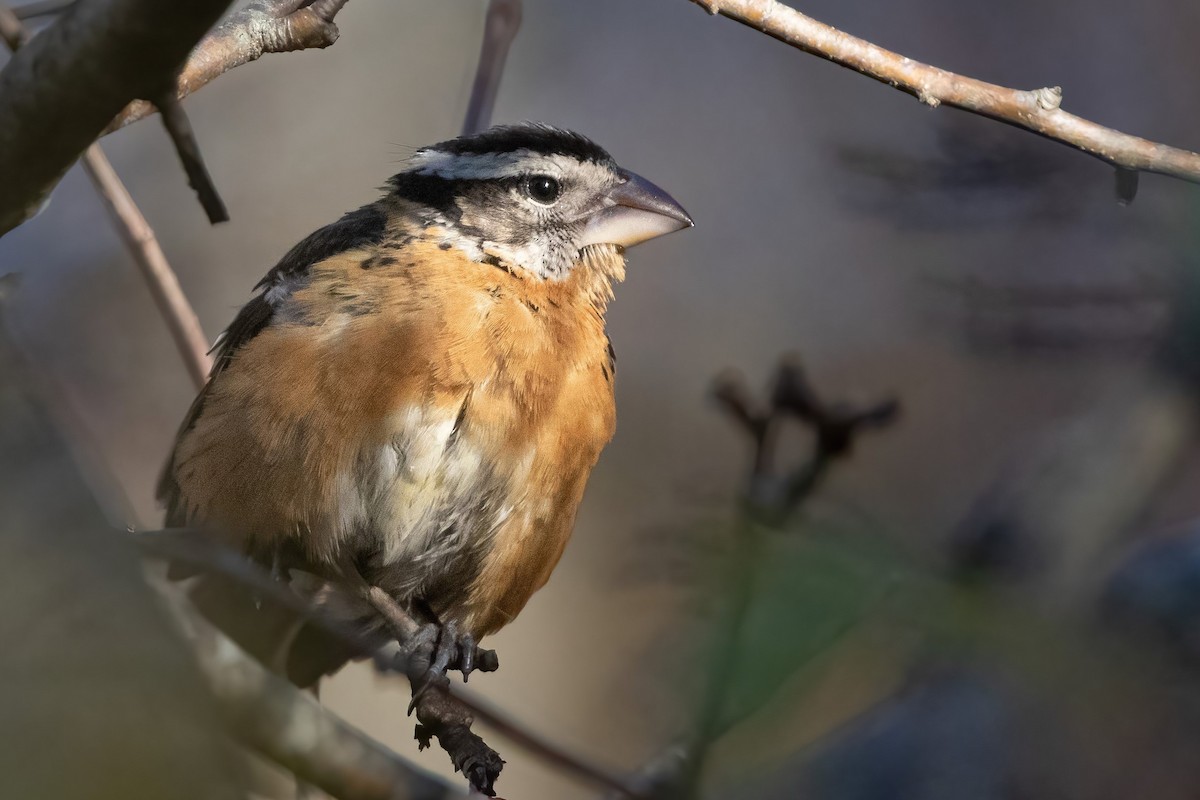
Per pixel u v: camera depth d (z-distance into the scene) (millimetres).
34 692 3564
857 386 15953
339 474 8164
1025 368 13523
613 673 15508
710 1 6719
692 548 5559
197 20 4414
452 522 8539
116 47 4441
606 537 16750
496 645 15930
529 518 8727
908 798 9477
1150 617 6562
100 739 3566
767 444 5582
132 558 3875
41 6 6016
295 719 5094
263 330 8500
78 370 15422
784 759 7902
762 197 18172
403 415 8227
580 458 8906
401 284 8531
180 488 8641
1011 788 9242
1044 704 6219
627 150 18297
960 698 9523
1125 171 6672
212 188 5418
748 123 18500
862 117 17906
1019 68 16531
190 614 4930
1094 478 10750
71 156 4715
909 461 15289
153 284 8547
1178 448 10906
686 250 18016
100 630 3688
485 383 8438
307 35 6746
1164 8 16156
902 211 11594
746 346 17625
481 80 9711
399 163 11055
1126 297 10961
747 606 5199
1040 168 11180
